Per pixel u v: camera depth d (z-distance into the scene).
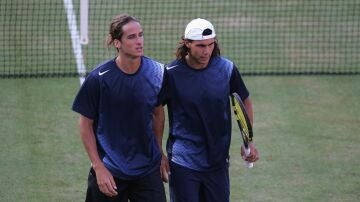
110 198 25.56
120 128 25.00
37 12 61.56
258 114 43.56
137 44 24.09
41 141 39.19
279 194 33.78
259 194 33.81
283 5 66.38
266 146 39.03
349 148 38.88
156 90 24.97
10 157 37.12
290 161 37.25
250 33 59.62
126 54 24.30
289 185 34.69
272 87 48.34
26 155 37.44
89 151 25.03
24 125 41.19
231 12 64.44
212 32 25.75
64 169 36.00
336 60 54.22
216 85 26.28
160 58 53.75
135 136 25.06
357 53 55.78
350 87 48.53
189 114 26.33
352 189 34.25
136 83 24.67
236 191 34.06
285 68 52.34
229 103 26.92
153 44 56.72
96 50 54.78
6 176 35.06
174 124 26.78
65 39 56.56
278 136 40.34
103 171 24.75
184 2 66.56
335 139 40.03
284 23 62.09
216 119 26.38
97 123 25.25
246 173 35.97
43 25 58.94
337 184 34.75
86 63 52.12
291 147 38.94
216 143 26.61
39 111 43.28
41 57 52.91
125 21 24.14
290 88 48.19
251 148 26.97
